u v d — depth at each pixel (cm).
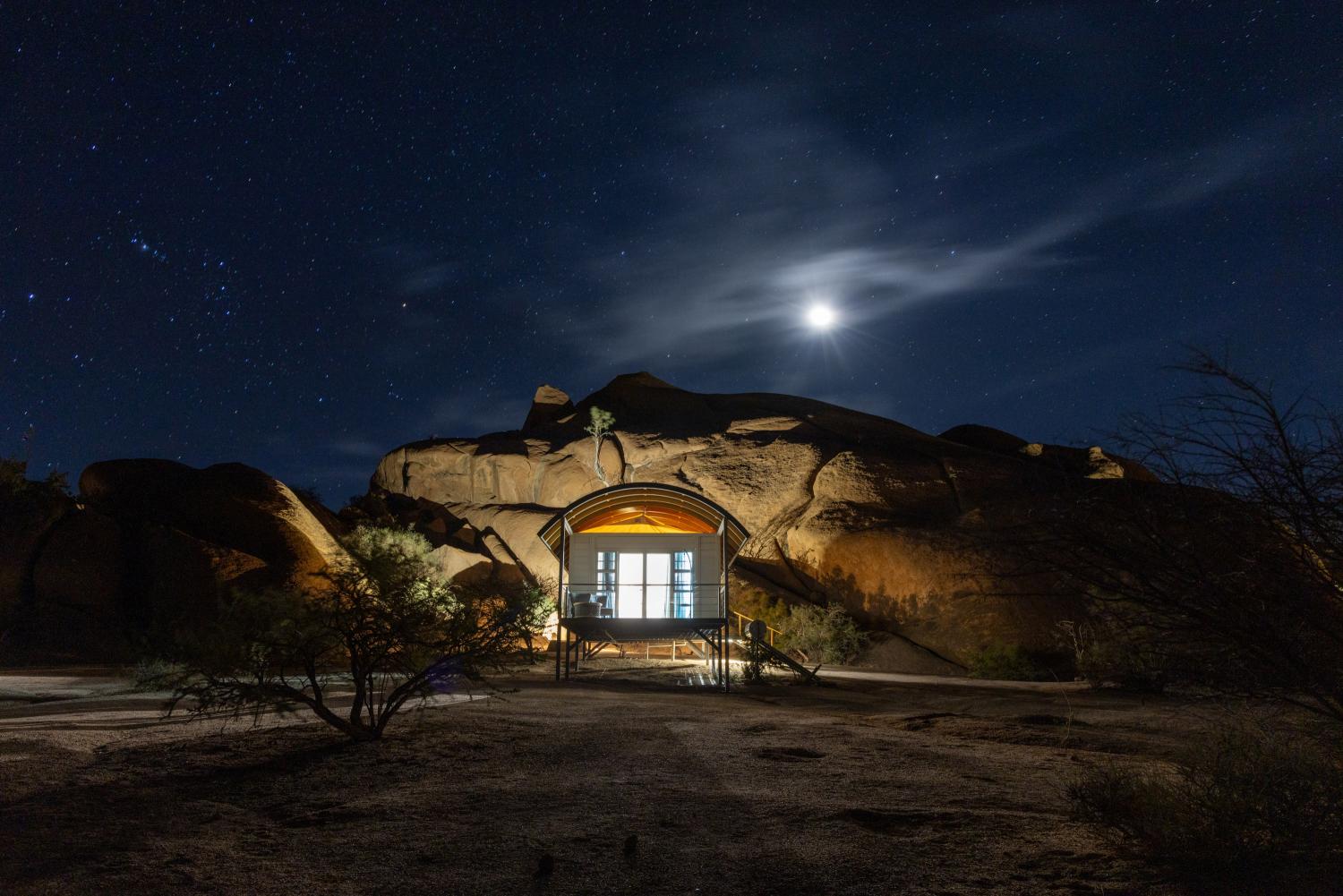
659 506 2233
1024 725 1168
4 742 810
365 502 4022
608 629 1916
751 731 980
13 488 2598
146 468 2866
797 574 3447
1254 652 468
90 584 2472
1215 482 452
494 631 960
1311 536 443
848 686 1989
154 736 877
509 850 505
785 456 4009
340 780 688
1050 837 527
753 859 488
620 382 5197
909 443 4047
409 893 437
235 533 2652
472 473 4484
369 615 893
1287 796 480
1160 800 514
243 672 871
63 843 508
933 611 2959
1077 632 2167
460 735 895
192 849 504
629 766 755
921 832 541
